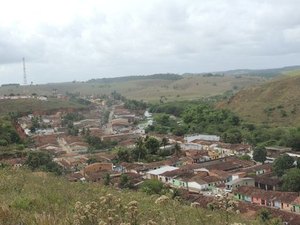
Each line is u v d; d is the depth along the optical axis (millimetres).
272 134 84750
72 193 12016
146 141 78188
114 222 6887
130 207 7164
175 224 8180
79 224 6863
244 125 98875
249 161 68438
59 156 78875
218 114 110688
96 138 97625
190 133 101688
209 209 9930
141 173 61219
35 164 51188
